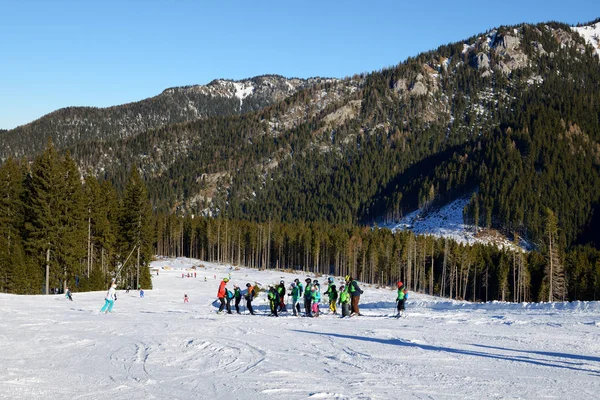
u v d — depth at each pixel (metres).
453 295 100.88
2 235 53.97
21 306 26.42
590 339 13.98
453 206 166.12
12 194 55.59
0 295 35.81
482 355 11.30
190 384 8.09
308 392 7.54
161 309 30.09
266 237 130.62
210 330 15.72
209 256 132.12
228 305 25.62
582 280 80.25
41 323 17.80
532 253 92.94
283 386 7.95
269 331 15.58
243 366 9.71
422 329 16.50
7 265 47.78
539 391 7.73
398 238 112.50
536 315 20.73
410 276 104.94
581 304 22.39
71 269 51.12
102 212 61.06
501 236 139.88
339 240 115.50
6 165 55.97
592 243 132.00
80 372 9.05
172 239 137.12
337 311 25.78
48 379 8.35
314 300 22.33
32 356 10.82
